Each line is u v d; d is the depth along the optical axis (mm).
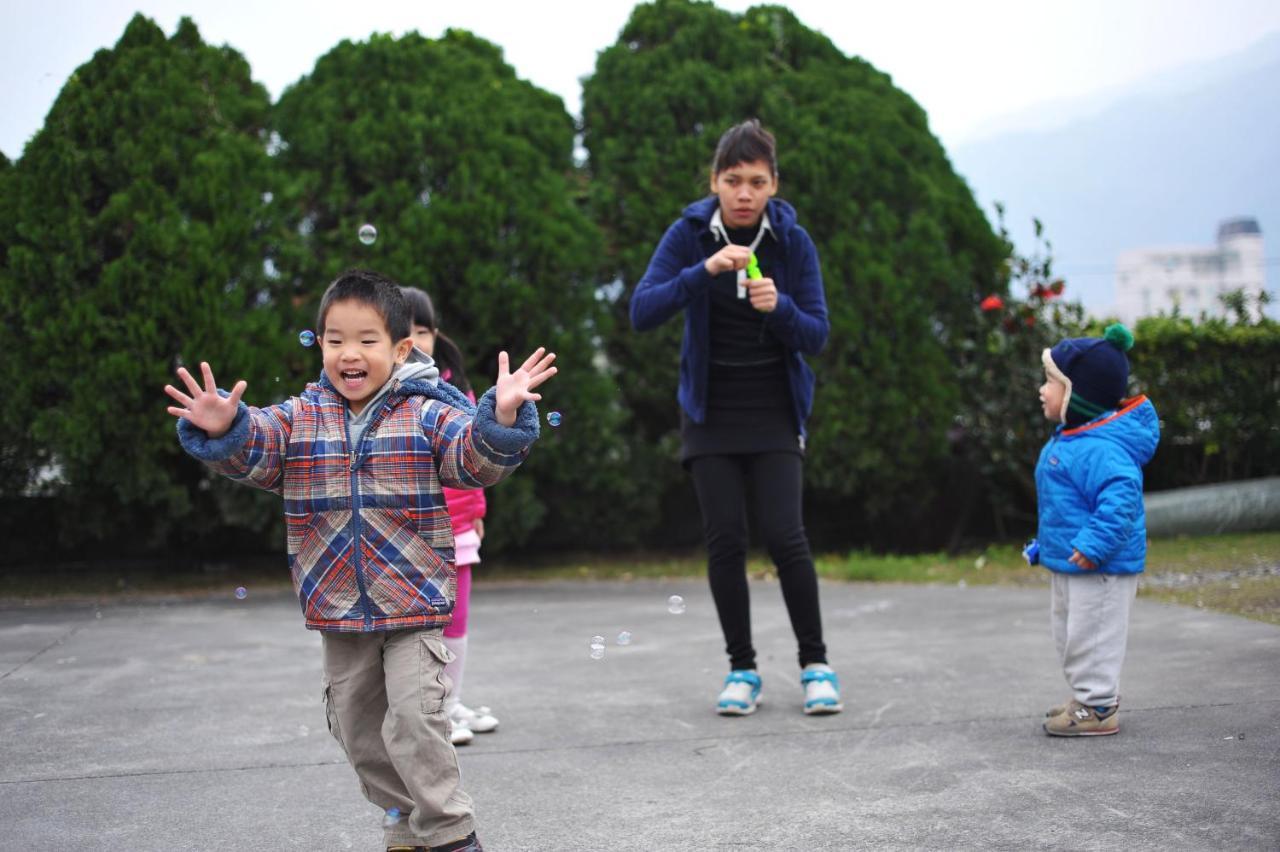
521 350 6969
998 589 6062
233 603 6082
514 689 3744
